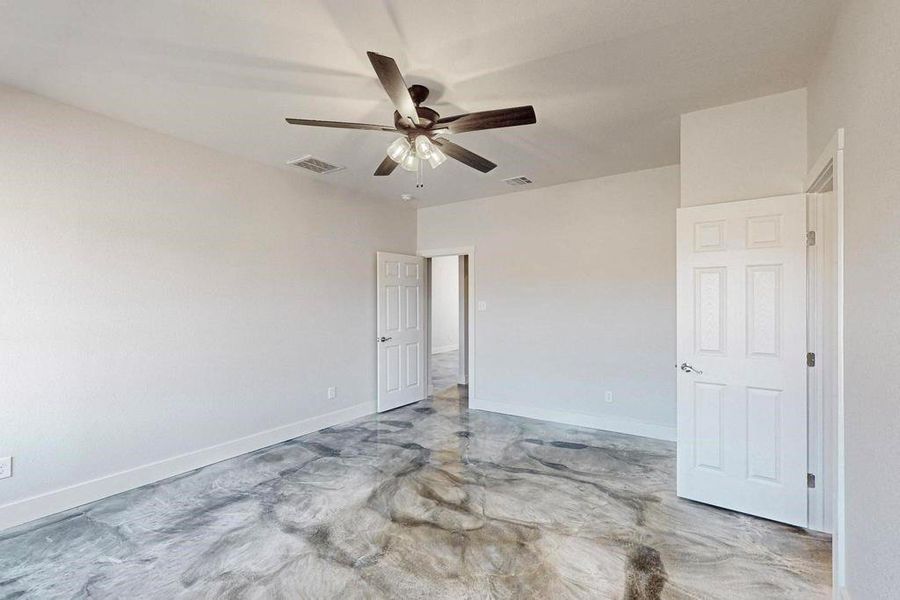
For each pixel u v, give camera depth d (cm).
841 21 180
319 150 350
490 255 508
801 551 220
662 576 202
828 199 236
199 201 339
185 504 275
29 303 255
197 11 183
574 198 446
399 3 178
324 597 189
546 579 200
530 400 478
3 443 245
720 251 261
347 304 471
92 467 280
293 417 411
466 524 248
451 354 1009
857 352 160
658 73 232
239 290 367
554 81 242
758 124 257
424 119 220
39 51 212
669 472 321
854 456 164
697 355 270
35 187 257
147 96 259
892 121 131
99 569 209
